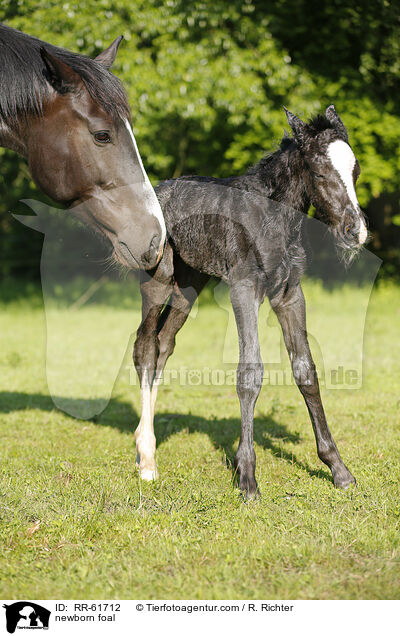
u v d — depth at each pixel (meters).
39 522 3.52
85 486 4.11
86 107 3.47
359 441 5.20
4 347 10.71
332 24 13.06
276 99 12.97
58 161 3.54
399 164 13.49
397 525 3.42
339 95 13.04
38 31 9.83
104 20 10.70
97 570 3.00
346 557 3.10
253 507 3.72
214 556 3.14
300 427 5.72
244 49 12.26
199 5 11.24
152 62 11.73
